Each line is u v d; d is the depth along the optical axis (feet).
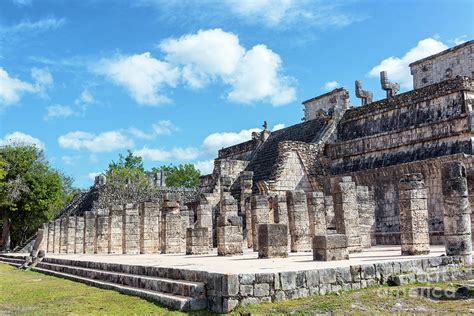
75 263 75.56
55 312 39.91
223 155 168.86
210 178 145.59
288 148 116.47
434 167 93.04
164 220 92.53
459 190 52.26
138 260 66.69
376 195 104.58
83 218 118.32
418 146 102.47
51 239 138.62
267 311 35.37
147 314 37.47
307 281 39.96
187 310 38.40
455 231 51.93
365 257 56.18
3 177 147.33
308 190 116.06
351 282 42.32
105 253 104.53
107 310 40.06
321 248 52.44
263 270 40.81
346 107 157.58
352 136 120.88
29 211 164.55
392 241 98.12
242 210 113.80
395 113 110.42
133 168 262.67
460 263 50.78
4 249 165.89
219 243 72.64
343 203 70.03
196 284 40.24
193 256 74.02
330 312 35.50
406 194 59.82
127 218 98.27
